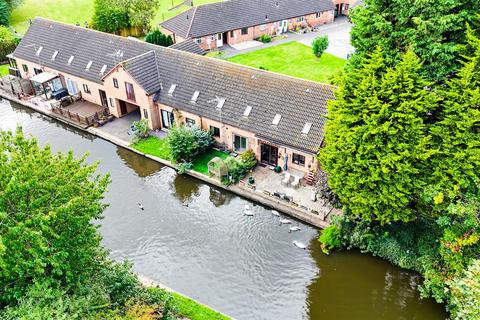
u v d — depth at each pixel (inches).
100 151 1621.6
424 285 1069.1
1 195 703.1
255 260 1162.0
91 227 812.0
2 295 705.6
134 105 1855.3
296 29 2667.3
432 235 1090.7
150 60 1708.9
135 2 2464.3
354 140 993.5
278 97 1446.9
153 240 1229.7
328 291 1081.4
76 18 2928.2
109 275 840.9
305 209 1275.8
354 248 1179.3
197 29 2333.9
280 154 1416.1
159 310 868.6
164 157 1540.4
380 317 1015.6
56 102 1888.5
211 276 1118.4
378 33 1164.5
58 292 685.3
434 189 951.0
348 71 1203.2
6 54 2316.7
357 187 1032.8
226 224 1280.8
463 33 1097.4
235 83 1537.9
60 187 756.6
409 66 943.0
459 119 949.8
